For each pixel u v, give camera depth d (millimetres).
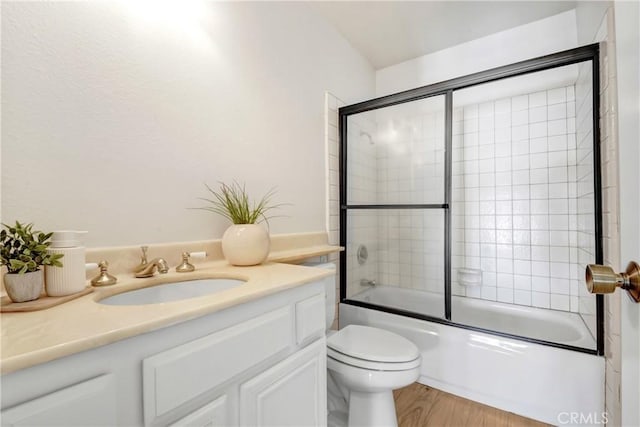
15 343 423
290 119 1646
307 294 935
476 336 1567
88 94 850
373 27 2072
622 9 492
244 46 1368
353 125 2180
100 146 874
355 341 1354
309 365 920
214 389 636
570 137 1991
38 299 619
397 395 1604
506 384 1461
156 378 529
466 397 1573
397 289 2326
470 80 1718
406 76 2514
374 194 2266
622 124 506
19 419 389
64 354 419
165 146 1041
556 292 2025
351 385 1236
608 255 1271
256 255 1095
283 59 1603
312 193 1823
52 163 779
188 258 1048
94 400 459
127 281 835
